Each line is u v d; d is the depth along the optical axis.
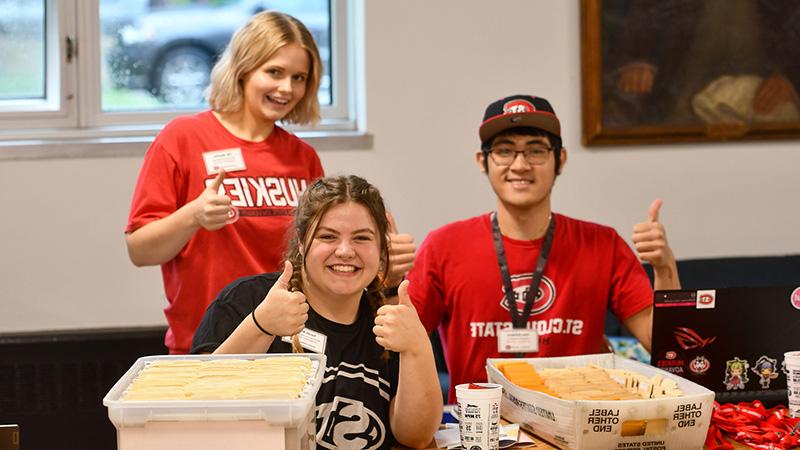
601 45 4.32
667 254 2.53
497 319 2.60
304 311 1.93
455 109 4.29
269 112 2.86
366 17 4.21
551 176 2.59
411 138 4.28
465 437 1.93
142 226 2.72
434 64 4.27
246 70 2.82
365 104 4.25
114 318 4.10
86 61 4.19
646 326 2.60
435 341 3.82
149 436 1.57
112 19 4.23
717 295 2.27
